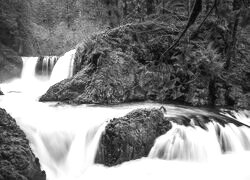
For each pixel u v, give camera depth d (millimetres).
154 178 8594
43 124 10055
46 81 19641
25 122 10016
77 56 17453
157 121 10125
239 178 8812
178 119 11203
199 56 15961
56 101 14398
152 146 9742
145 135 9617
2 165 7191
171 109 13289
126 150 9188
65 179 8797
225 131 11320
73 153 9703
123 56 15672
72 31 27734
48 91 14695
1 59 20047
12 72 20078
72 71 17969
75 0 28688
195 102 15461
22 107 11992
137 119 9703
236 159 10227
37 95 15617
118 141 9109
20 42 23406
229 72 16984
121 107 13367
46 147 9367
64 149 9633
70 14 28344
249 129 11875
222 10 12203
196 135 10430
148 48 16312
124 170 8891
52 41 26672
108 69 14969
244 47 18062
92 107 13188
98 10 28453
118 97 14789
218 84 16203
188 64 16016
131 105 14008
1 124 8195
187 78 15984
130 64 15672
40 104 13281
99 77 14656
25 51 24234
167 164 9398
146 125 9742
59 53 26344
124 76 15266
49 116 10938
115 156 9109
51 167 9023
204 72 16047
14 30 22781
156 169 9039
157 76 15875
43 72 20000
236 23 15703
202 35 16375
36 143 9203
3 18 22234
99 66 14977
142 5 20797
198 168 9391
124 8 24953
